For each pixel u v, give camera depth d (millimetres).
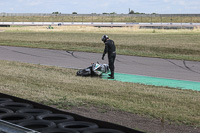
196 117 29156
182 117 28672
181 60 79062
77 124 16531
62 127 15734
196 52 95250
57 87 41625
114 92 39656
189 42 127000
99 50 97500
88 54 89062
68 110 29891
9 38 146875
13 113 18047
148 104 33656
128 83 47781
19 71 55969
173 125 26359
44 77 49781
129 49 103188
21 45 111875
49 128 15289
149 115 29219
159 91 41875
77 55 86562
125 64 71562
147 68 66562
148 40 137750
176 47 105625
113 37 157375
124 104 33156
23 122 16188
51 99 33844
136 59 79750
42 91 38344
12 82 44375
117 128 15844
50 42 122875
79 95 37125
